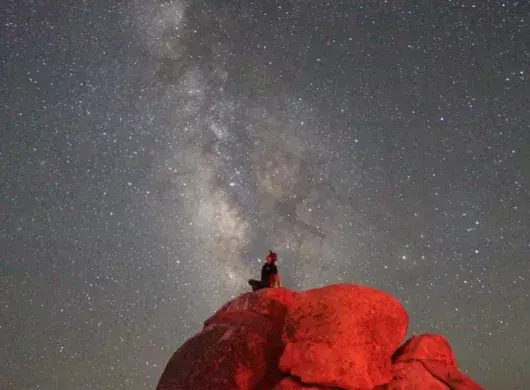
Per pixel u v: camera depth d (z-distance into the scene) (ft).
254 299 22.11
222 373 20.03
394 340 19.86
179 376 20.36
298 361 19.24
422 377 19.39
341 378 18.78
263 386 20.12
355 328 19.40
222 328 21.07
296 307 20.13
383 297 20.33
